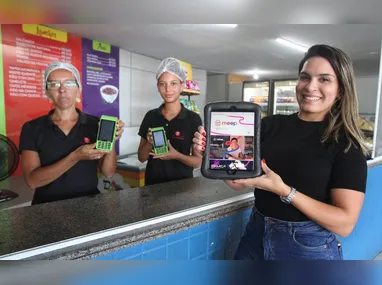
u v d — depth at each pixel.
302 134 0.95
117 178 3.21
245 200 1.26
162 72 1.75
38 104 3.34
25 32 3.14
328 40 3.86
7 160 2.34
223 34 3.57
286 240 0.92
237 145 0.87
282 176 0.94
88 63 3.87
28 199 2.75
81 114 1.36
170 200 1.16
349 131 0.87
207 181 1.54
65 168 1.17
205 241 1.12
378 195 2.27
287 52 4.57
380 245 2.49
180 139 1.78
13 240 0.76
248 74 7.44
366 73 6.59
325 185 0.88
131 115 4.67
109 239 0.82
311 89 0.89
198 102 6.61
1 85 3.02
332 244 0.93
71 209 1.03
